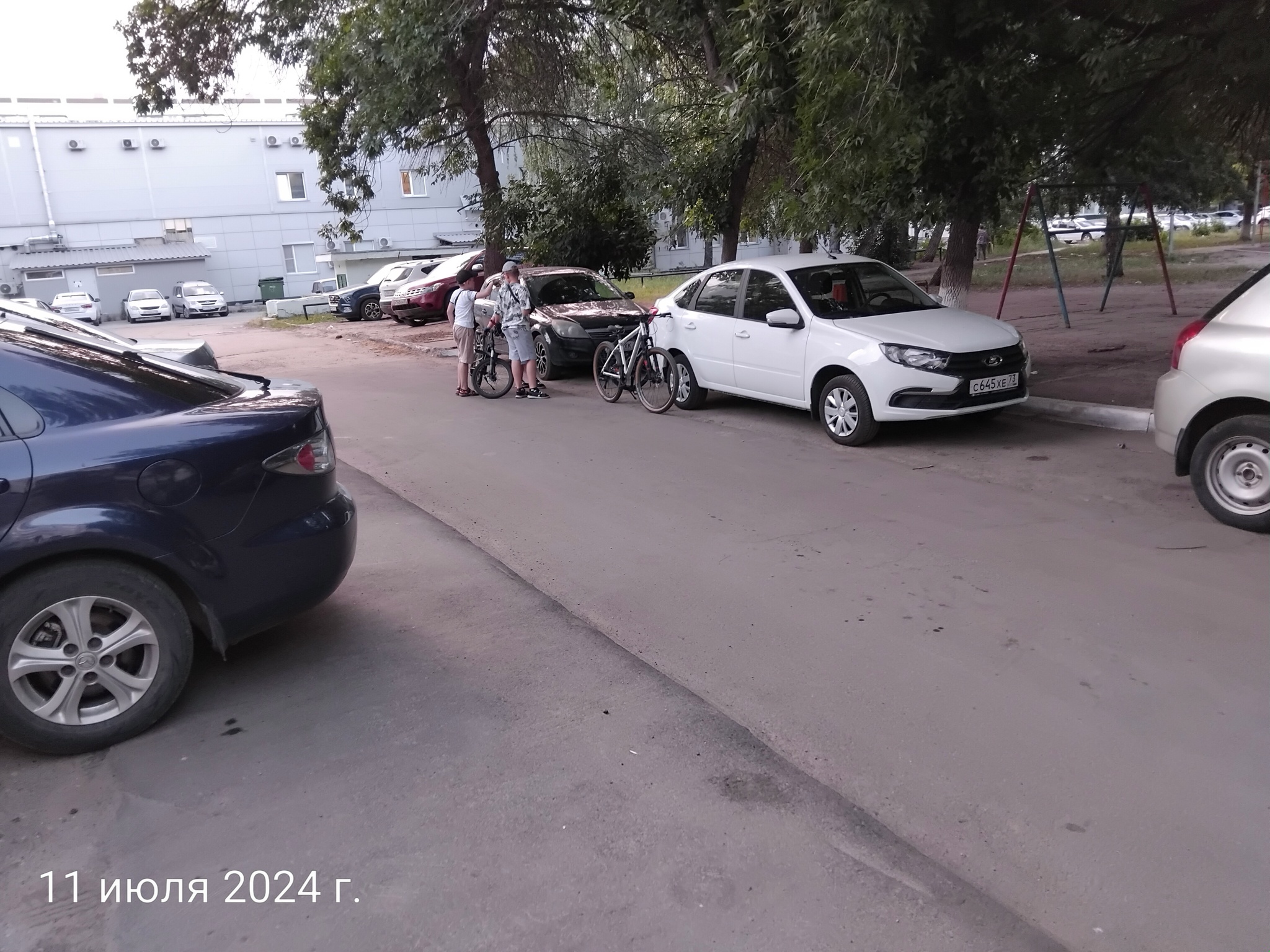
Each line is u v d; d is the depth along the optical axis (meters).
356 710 4.04
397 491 7.69
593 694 4.12
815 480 7.56
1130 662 4.26
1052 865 3.00
